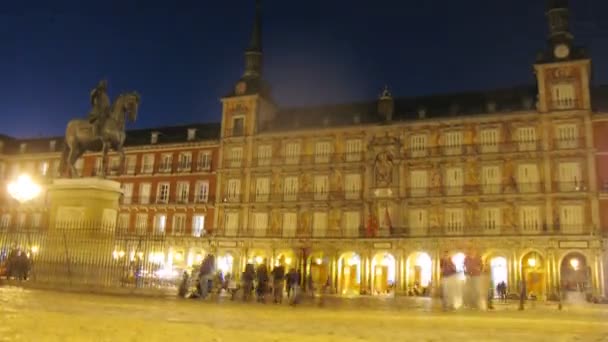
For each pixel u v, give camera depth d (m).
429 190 58.72
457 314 17.80
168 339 8.11
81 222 22.70
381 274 59.66
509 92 61.31
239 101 69.50
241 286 30.95
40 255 22.75
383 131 62.09
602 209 52.41
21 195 24.59
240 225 66.00
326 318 13.95
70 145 24.44
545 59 56.56
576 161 54.00
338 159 63.44
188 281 24.55
